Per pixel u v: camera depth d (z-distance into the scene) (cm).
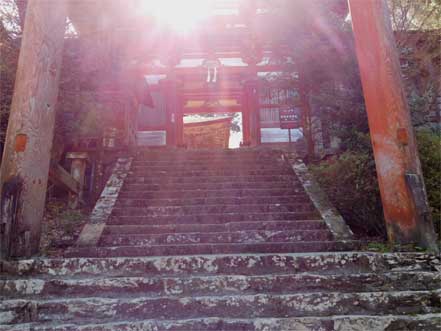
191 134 1467
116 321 235
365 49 387
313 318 229
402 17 597
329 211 458
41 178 339
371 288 270
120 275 288
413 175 342
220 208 484
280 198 514
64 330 219
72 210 536
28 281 263
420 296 253
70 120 563
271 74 950
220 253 357
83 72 601
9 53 489
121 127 754
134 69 873
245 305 246
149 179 584
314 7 673
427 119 581
